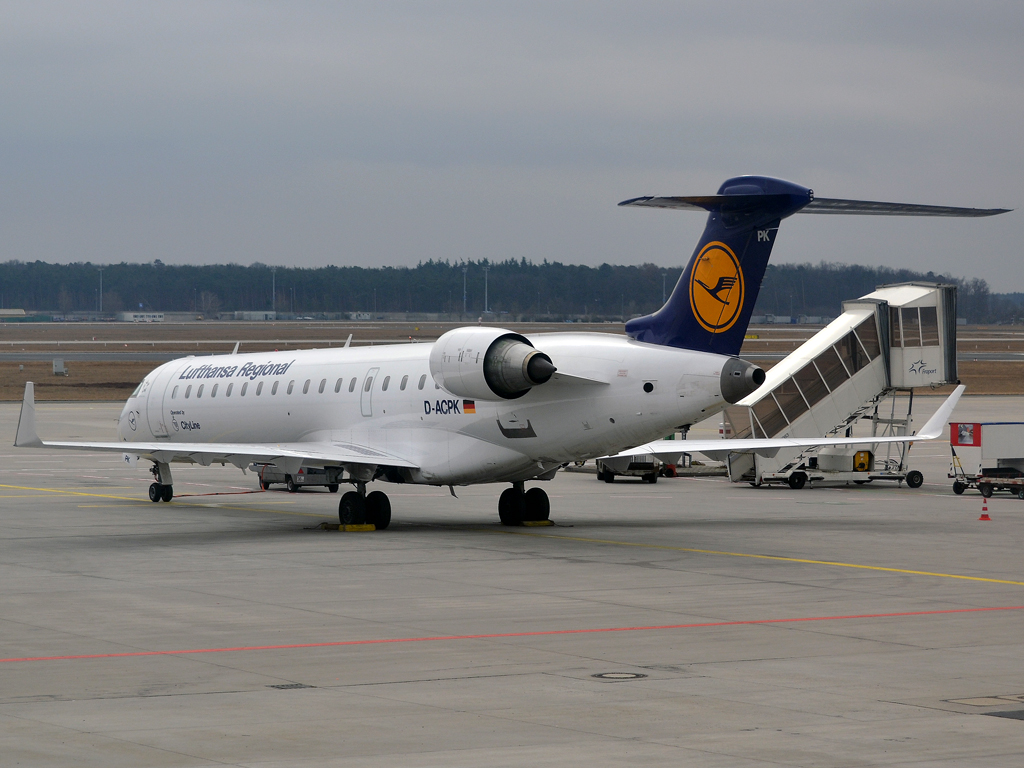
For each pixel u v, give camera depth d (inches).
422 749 1007.0
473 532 2615.7
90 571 2042.3
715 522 2824.8
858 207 2285.9
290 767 957.8
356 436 2822.3
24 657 1368.1
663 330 2471.7
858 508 3159.5
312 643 1450.5
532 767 959.0
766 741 1034.1
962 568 2095.2
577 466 4347.9
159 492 3316.9
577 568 2080.5
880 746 1020.5
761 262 2364.7
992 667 1328.7
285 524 2792.8
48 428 5861.2
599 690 1215.6
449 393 2588.6
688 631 1529.3
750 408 3762.3
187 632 1517.0
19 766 953.5
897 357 3865.7
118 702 1162.0
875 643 1459.2
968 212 2247.8
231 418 3179.1
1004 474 3506.4
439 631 1526.8
